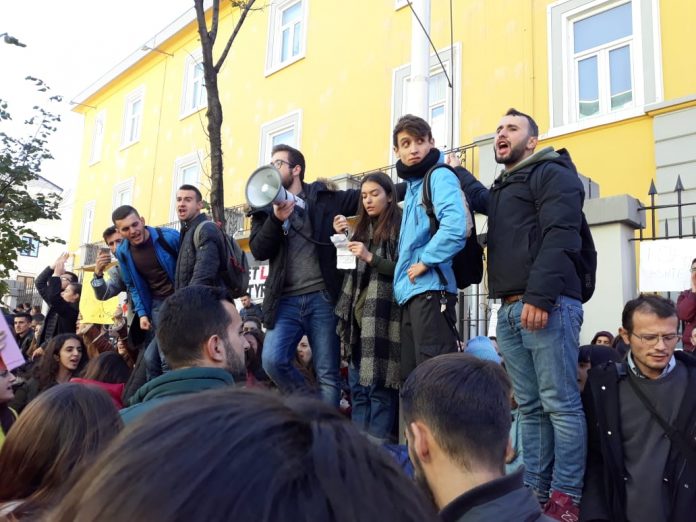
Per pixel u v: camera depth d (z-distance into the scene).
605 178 8.68
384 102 11.97
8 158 7.81
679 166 7.83
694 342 4.04
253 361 4.61
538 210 2.90
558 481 2.67
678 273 4.66
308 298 3.68
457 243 2.97
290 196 3.47
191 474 0.48
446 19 11.12
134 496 0.48
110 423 1.83
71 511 0.52
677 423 2.53
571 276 2.80
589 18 9.36
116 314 6.05
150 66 19.11
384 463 0.58
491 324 5.57
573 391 2.73
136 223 4.37
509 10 10.25
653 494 2.49
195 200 4.31
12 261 7.88
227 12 16.19
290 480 0.49
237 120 15.41
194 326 2.34
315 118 13.32
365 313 3.38
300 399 0.62
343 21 13.21
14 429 1.81
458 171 4.02
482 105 10.33
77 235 21.06
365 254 3.35
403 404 1.85
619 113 8.65
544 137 9.41
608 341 4.78
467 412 1.65
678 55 8.30
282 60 14.82
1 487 1.76
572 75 9.41
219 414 0.54
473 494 1.49
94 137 21.50
